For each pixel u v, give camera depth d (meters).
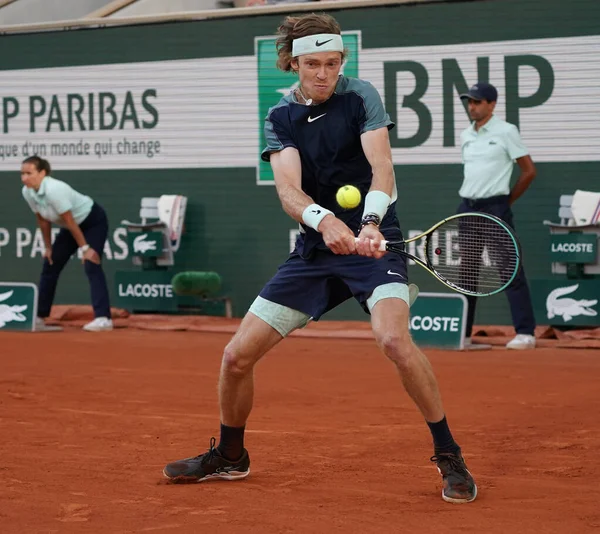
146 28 21.47
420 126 19.47
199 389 12.52
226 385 7.43
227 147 21.00
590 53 18.41
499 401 11.40
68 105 22.20
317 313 7.19
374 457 8.67
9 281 22.89
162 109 21.45
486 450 8.91
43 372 13.92
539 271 18.83
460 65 19.17
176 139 21.38
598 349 16.52
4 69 22.66
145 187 21.69
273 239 20.75
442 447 7.07
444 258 8.67
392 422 10.27
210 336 18.64
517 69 18.84
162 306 21.11
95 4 27.50
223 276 21.11
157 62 21.44
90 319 21.28
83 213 18.84
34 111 22.48
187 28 21.16
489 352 16.08
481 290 8.38
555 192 18.70
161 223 20.70
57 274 19.22
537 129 18.78
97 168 22.03
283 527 6.41
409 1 19.36
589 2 18.38
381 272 7.02
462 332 16.23
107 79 21.84
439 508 6.89
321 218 6.78
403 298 6.96
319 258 7.17
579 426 9.89
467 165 16.44
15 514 6.81
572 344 16.80
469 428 9.90
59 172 22.34
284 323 7.27
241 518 6.64
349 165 7.21
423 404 6.98
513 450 8.88
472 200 16.34
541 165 18.78
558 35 18.58
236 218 21.00
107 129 21.91
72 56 22.09
